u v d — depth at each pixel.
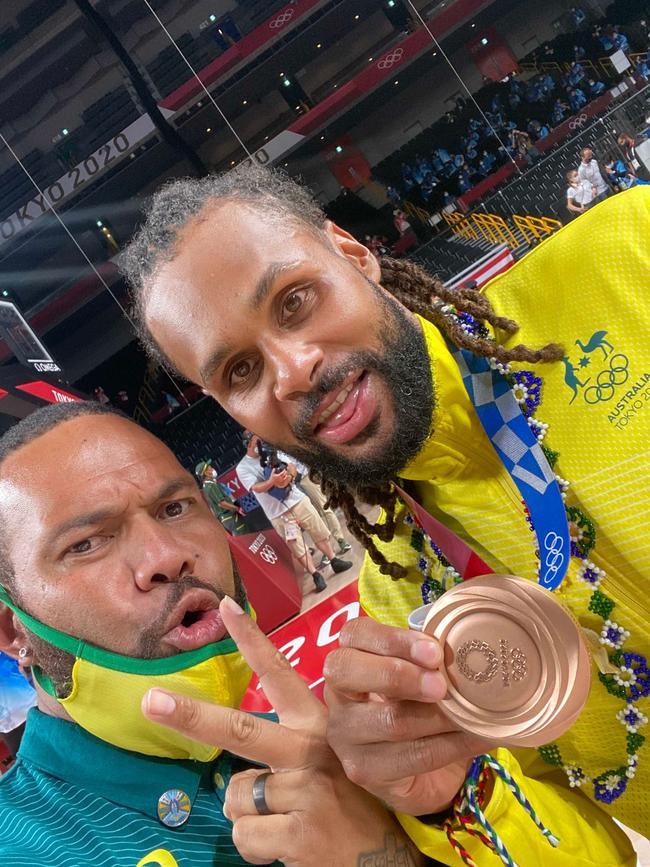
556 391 1.13
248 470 4.76
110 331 6.14
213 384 1.04
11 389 2.61
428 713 0.82
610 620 1.12
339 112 5.83
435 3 5.61
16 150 5.93
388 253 6.03
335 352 1.00
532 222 5.85
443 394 1.14
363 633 0.84
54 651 1.01
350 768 0.85
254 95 5.84
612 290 1.11
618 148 5.63
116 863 0.90
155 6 5.70
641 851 1.76
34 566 1.00
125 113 5.88
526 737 0.80
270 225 1.00
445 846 0.93
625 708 1.14
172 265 1.00
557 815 1.11
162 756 1.02
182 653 1.00
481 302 1.19
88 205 6.00
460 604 0.83
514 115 5.74
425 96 5.78
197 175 6.00
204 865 0.93
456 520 1.23
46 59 5.80
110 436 1.07
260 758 0.86
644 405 1.08
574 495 1.12
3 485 1.03
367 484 1.09
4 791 1.03
